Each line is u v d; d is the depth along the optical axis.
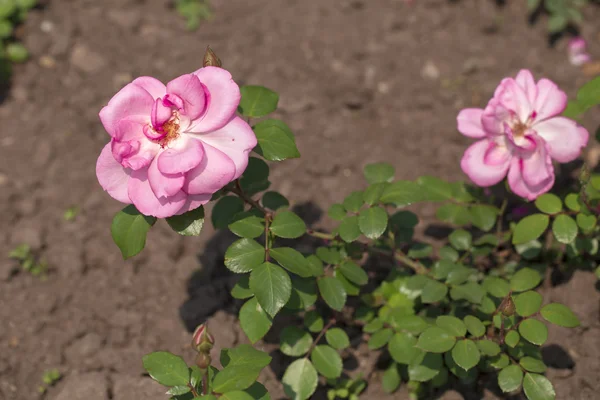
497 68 1.04
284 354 0.87
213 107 0.73
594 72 1.03
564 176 0.94
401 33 1.07
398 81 1.04
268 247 0.77
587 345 0.85
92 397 0.84
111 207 0.96
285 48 1.07
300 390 0.81
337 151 0.99
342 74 1.04
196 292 0.90
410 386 0.85
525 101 0.80
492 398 0.84
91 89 1.05
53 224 0.95
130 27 1.09
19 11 1.09
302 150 0.99
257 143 0.76
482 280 0.87
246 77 1.04
